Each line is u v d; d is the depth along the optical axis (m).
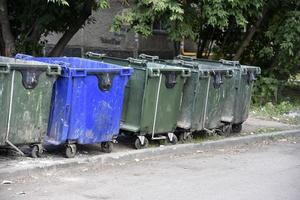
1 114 7.07
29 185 6.73
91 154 8.14
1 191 6.44
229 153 9.41
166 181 7.24
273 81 15.02
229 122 10.38
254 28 14.85
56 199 6.22
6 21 11.33
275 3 14.54
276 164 8.63
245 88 10.73
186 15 13.01
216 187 7.06
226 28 14.47
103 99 8.02
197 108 9.52
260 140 10.73
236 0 12.74
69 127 7.67
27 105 7.32
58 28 12.45
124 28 15.20
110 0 15.87
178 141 9.48
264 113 13.63
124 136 9.48
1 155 7.62
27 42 11.99
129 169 7.81
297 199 6.68
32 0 11.65
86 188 6.72
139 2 12.39
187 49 17.88
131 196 6.48
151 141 9.25
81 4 11.86
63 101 7.62
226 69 10.05
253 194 6.82
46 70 7.39
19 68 7.14
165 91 8.90
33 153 7.59
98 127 8.03
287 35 14.24
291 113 13.99
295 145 10.54
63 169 7.48
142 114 8.64
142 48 18.02
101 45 17.05
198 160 8.67
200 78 9.43
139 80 8.67
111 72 8.02
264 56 15.50
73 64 9.03
